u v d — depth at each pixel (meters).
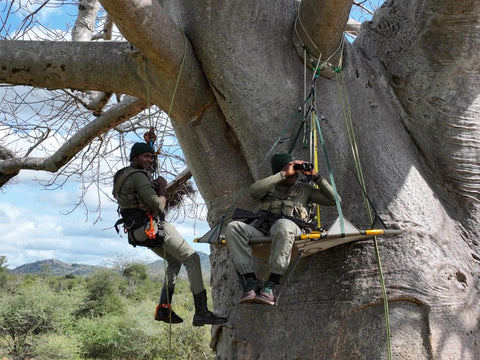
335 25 4.80
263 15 5.22
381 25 5.99
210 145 5.43
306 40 5.09
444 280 4.49
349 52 5.40
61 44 5.38
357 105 5.19
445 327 4.33
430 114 5.42
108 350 36.22
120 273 76.62
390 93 5.60
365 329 4.34
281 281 4.74
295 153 4.92
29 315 33.44
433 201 4.88
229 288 5.33
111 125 8.60
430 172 5.39
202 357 28.73
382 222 4.16
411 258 4.47
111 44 5.40
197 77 5.19
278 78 5.09
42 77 5.46
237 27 5.13
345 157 4.93
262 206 4.16
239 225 4.01
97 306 50.97
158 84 5.31
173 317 4.68
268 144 4.98
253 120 5.03
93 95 9.02
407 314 4.34
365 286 4.43
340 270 4.54
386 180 4.80
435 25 5.27
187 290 38.94
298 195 4.21
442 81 5.40
